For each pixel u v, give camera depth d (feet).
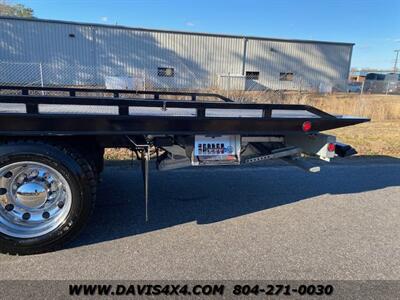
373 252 9.77
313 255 9.46
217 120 10.11
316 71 119.34
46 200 9.18
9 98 8.14
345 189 15.58
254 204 13.33
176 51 101.04
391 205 13.71
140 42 96.58
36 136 8.92
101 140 10.43
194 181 15.89
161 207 12.63
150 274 8.28
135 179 15.81
